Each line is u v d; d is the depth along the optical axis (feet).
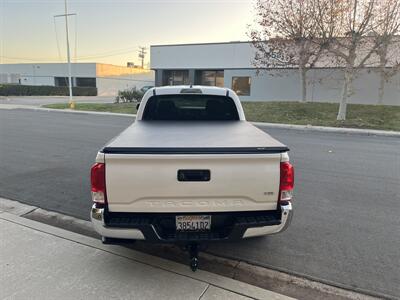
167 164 8.26
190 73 86.89
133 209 8.52
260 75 77.97
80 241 11.66
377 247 11.58
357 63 58.03
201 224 8.79
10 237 11.83
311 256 10.98
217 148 8.34
